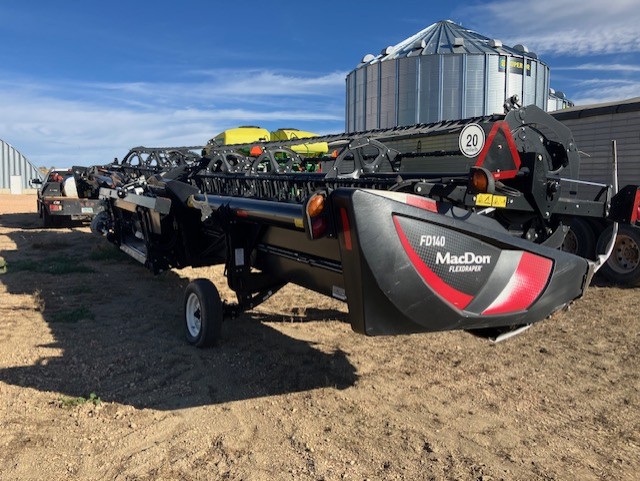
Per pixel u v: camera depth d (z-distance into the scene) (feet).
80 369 14.71
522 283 11.25
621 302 21.63
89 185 46.16
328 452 10.52
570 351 16.12
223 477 9.64
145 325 18.97
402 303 10.03
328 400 12.85
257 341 17.08
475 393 13.24
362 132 17.54
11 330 18.21
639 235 23.32
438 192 11.02
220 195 17.85
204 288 16.17
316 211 10.07
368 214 9.57
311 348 16.43
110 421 11.73
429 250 10.17
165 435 11.16
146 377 14.21
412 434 11.23
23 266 29.53
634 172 27.02
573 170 14.03
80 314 20.08
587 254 25.32
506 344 16.75
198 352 16.14
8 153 126.93
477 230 10.61
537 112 13.29
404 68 71.41
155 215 20.74
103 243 38.24
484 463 10.12
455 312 10.46
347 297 10.36
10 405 12.36
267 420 11.85
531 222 13.10
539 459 10.27
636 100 30.14
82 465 9.98
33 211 72.28
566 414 12.12
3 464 9.95
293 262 15.16
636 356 15.65
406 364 15.14
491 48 72.08
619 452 10.50
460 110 69.67
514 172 12.48
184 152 29.43
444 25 78.38
